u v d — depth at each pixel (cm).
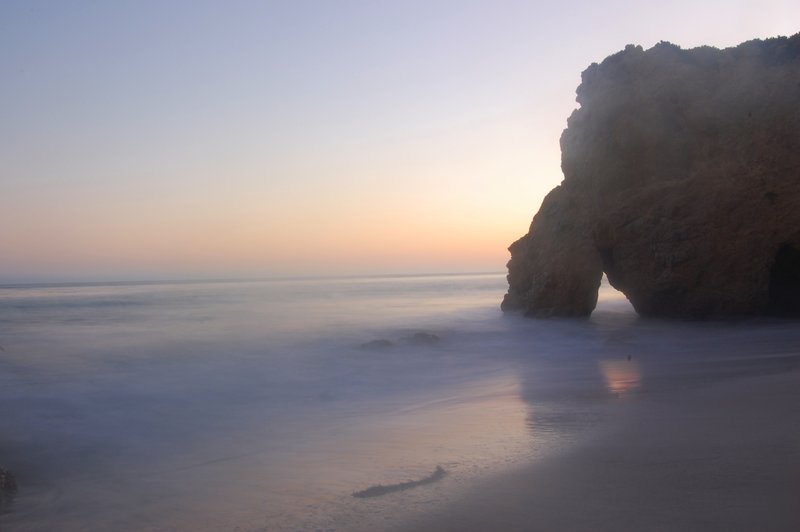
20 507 639
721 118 2258
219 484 680
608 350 1817
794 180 2053
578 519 467
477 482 572
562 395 1075
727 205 2134
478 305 3794
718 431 693
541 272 2645
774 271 2130
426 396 1195
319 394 1229
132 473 743
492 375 1438
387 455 732
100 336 2067
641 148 2380
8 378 1359
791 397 872
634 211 2303
